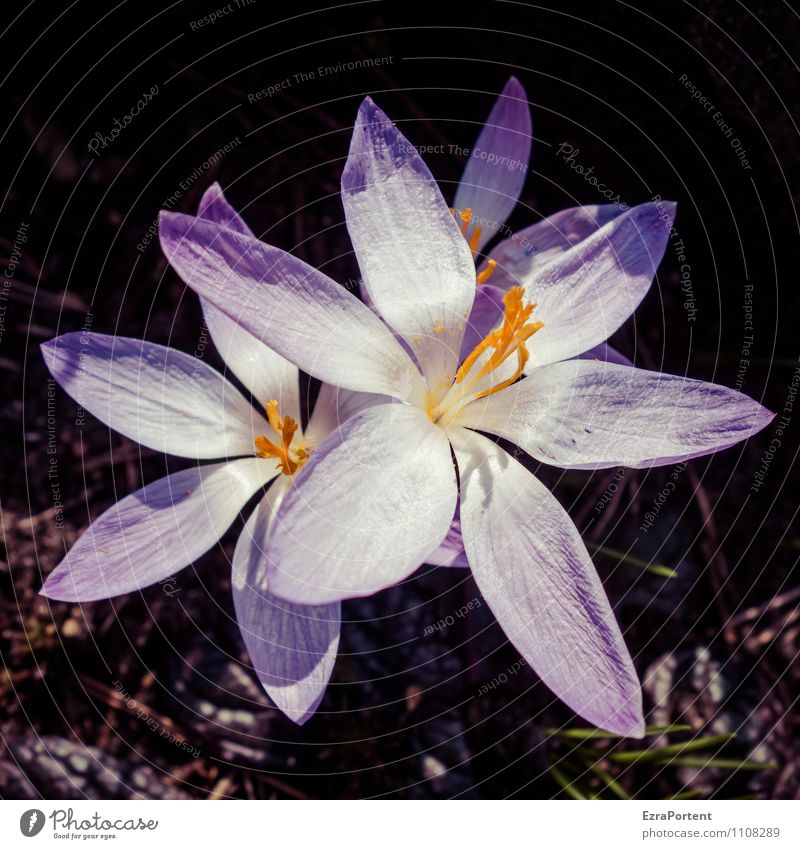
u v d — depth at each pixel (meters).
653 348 0.17
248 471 0.12
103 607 0.16
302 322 0.10
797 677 0.16
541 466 0.16
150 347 0.12
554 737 0.16
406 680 0.16
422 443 0.11
